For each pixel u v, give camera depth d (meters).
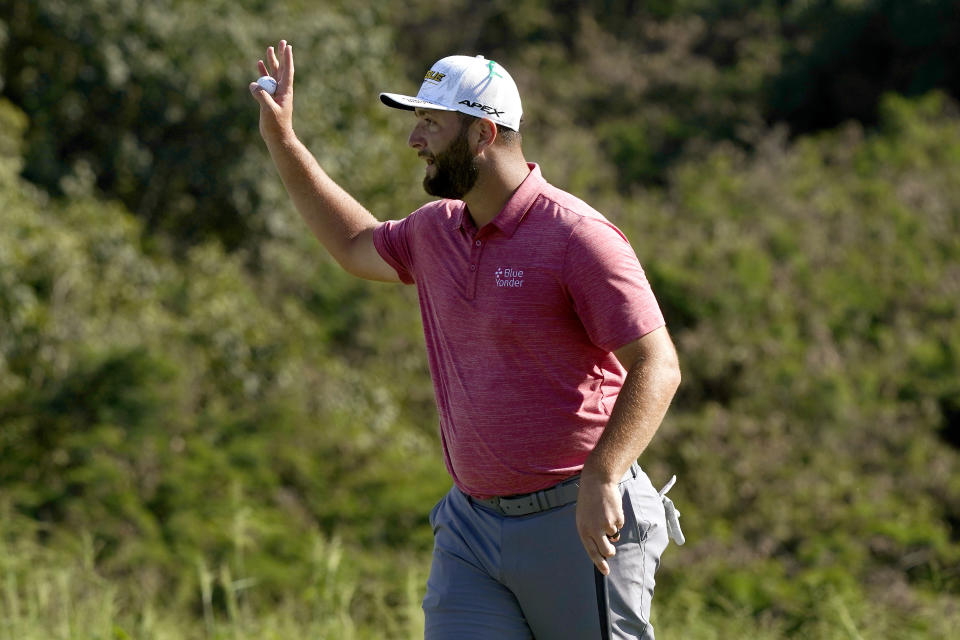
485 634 9.77
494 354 9.30
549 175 69.88
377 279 10.83
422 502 36.09
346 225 10.82
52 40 49.81
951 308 57.31
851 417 48.00
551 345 9.16
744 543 38.22
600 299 8.81
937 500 43.69
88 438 33.06
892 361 52.97
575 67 89.12
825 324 55.38
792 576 35.78
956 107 79.81
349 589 17.81
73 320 38.94
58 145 50.69
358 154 55.44
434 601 10.00
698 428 45.03
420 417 48.03
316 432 39.28
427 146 9.29
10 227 40.66
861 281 59.06
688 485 42.31
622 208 65.81
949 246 62.78
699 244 59.41
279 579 28.34
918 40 83.81
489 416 9.38
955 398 51.12
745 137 78.56
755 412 48.50
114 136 50.91
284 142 10.75
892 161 72.00
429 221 9.82
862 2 87.19
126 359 35.72
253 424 38.78
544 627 9.75
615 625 9.59
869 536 38.19
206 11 52.41
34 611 15.64
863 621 23.02
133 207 51.69
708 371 50.28
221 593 27.64
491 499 9.68
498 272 9.11
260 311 46.31
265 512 33.59
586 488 8.59
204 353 42.38
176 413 35.97
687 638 20.50
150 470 32.97
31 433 34.03
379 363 49.84
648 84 86.06
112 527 29.84
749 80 86.06
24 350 37.59
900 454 46.66
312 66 53.84
